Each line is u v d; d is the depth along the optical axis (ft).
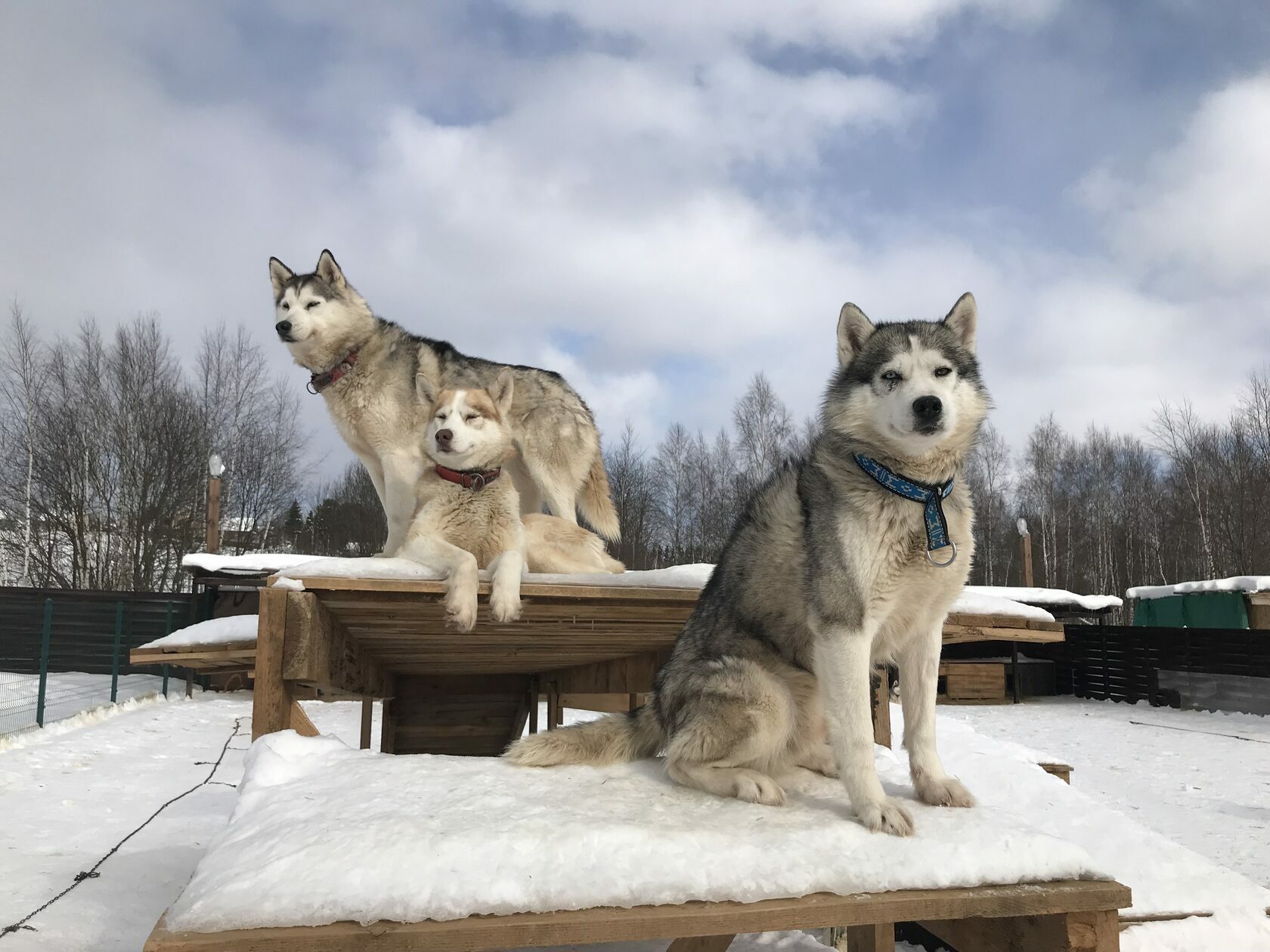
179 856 14.70
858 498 8.32
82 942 10.51
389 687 20.68
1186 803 23.52
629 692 18.40
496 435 14.88
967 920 7.56
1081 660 56.08
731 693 8.52
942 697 53.26
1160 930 9.33
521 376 20.13
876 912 5.97
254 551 105.19
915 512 8.24
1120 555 120.26
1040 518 125.90
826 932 11.19
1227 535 94.58
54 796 20.03
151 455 89.61
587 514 21.07
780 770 9.21
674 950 7.40
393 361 18.95
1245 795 24.67
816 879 6.07
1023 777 13.04
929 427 8.22
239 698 47.57
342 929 5.24
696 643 9.56
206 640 25.21
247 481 104.37
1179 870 10.44
